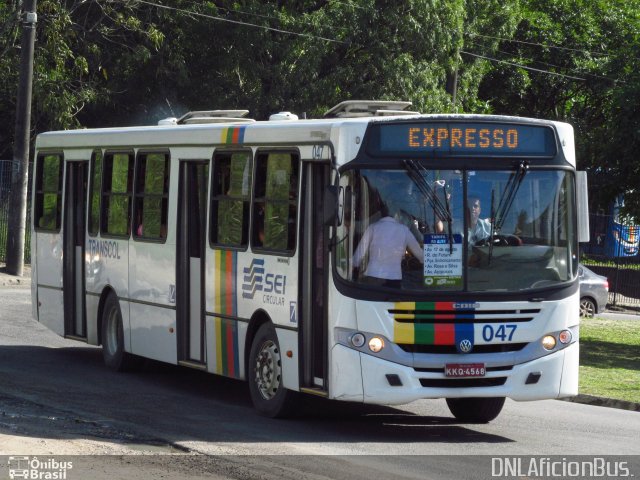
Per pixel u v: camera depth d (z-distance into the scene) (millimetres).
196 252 16906
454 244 13539
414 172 13570
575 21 64688
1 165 40281
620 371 22609
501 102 67312
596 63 62906
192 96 48031
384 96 45000
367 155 13516
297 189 14391
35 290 22016
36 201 22156
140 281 18328
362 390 13312
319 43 44375
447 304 13406
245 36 45094
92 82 46531
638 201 29594
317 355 14195
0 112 49625
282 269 14617
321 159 13938
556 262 14008
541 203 14000
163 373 19266
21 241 37094
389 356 13289
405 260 13414
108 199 19562
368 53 45438
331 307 13539
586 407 17750
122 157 19094
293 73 44812
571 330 14062
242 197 15695
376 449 12984
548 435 14586
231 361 15891
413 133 13680
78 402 15703
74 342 22953
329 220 13336
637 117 28484
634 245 47750
